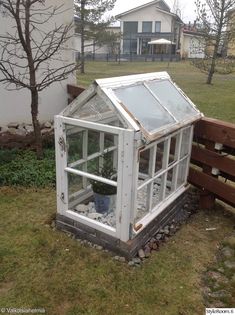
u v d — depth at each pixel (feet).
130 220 10.89
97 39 72.02
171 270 10.96
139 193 12.00
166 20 138.21
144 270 10.87
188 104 13.84
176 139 13.01
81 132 11.84
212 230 13.37
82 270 10.75
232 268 11.17
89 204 13.25
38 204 14.58
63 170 11.90
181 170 14.58
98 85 10.19
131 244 11.06
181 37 125.70
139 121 10.21
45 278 10.39
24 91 21.83
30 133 20.31
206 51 56.80
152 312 9.35
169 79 13.92
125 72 71.26
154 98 11.84
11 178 16.19
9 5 17.24
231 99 39.65
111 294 9.87
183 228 13.46
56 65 22.95
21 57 18.75
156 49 139.54
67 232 12.64
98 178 11.42
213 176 14.14
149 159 11.33
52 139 20.02
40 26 21.22
